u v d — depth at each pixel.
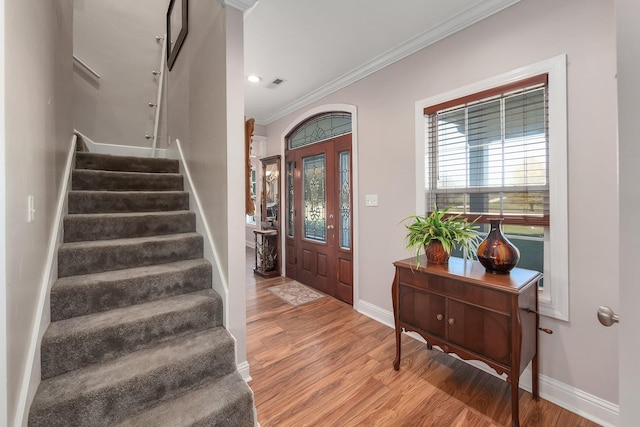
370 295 2.91
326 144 3.54
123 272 1.81
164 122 3.63
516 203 1.87
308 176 3.93
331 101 3.33
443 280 1.73
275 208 4.71
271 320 2.81
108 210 2.22
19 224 1.04
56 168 1.74
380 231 2.78
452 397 1.74
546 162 1.73
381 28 2.20
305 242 3.97
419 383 1.86
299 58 2.67
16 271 1.00
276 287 3.85
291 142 4.30
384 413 1.60
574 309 1.62
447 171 2.24
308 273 3.93
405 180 2.51
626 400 0.42
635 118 0.42
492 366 1.54
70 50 2.22
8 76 0.93
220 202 1.92
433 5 1.94
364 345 2.33
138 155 3.48
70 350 1.34
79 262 1.73
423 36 2.27
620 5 0.44
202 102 2.26
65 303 1.51
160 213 2.30
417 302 1.88
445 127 2.25
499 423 1.54
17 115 1.02
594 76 1.53
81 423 1.18
